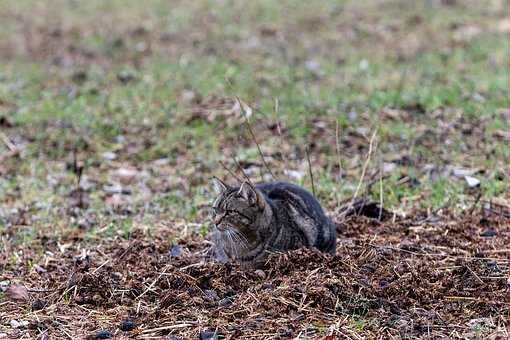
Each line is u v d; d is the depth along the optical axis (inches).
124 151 594.2
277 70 759.7
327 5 992.2
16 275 402.0
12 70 794.2
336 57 806.5
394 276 371.2
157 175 550.9
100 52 849.5
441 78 722.2
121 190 523.2
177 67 778.8
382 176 511.2
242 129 610.2
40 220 478.9
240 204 377.1
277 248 381.1
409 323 335.9
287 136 597.6
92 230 461.1
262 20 949.2
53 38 911.7
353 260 381.4
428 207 478.9
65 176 550.0
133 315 351.3
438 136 589.6
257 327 334.0
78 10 1026.1
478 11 936.3
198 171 552.7
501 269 386.9
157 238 443.2
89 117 647.1
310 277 359.3
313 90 694.5
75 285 370.6
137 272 381.1
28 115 659.4
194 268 377.4
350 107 650.8
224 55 823.1
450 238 425.4
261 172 508.7
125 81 746.2
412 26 900.6
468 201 485.4
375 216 467.2
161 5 1029.8
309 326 332.8
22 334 339.9
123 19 975.0
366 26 908.0
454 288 364.2
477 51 792.9
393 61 783.1
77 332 339.3
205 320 340.8
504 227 444.8
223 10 992.2
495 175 522.9
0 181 542.6
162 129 624.4
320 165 548.7
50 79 762.8
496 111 634.2
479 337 323.9
